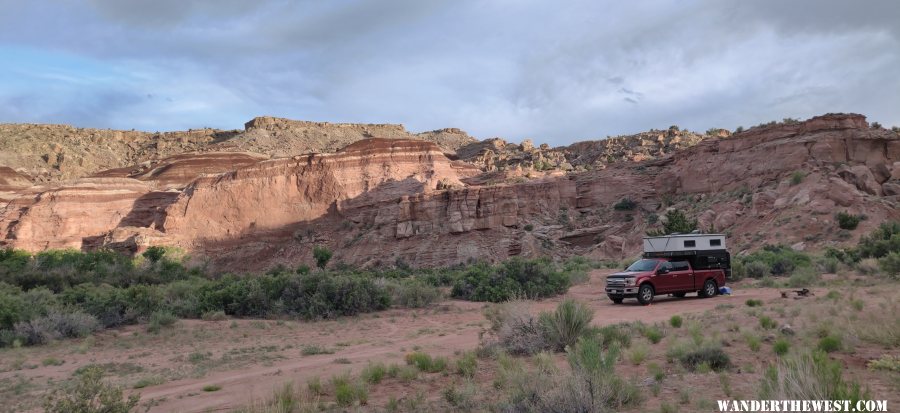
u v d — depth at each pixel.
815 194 52.78
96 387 7.38
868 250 34.97
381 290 25.83
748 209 59.12
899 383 7.50
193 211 99.81
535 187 80.56
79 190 108.06
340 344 16.42
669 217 55.09
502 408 7.42
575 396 6.90
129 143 178.12
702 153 73.31
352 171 98.81
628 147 118.62
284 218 96.50
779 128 66.38
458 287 30.52
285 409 8.24
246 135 170.62
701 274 23.02
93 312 22.08
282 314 24.27
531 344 12.09
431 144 102.94
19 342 17.92
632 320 16.83
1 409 10.05
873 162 60.44
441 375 10.56
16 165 140.88
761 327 13.21
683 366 9.63
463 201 79.44
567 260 62.69
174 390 10.90
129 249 90.75
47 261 55.00
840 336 10.48
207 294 25.86
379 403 8.66
